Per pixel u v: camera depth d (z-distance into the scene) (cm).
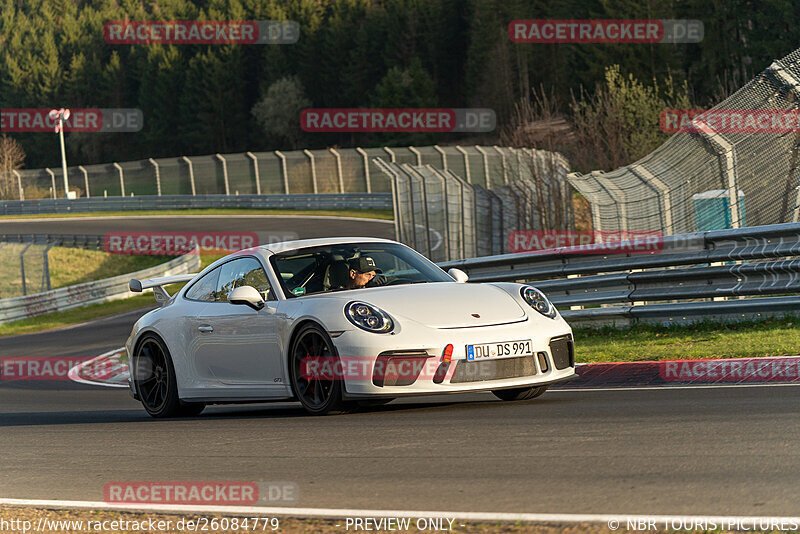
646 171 5097
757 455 1535
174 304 2808
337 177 18175
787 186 4134
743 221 4416
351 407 2292
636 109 9106
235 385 2527
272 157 18900
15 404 3672
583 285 4109
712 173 4512
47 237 16088
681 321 3788
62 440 2352
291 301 2411
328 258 2561
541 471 1532
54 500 1616
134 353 2877
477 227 7712
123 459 1978
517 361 2248
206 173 19638
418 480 1537
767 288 3541
